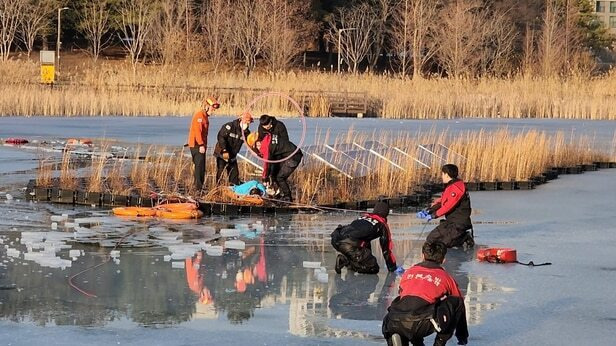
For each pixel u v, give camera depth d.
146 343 11.96
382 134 42.47
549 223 22.66
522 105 66.38
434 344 10.95
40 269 15.91
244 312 13.57
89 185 24.59
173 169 28.11
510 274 16.58
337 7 108.50
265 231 20.34
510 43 103.94
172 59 84.19
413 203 25.61
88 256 17.12
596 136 49.62
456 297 10.91
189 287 14.96
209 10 98.12
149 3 94.81
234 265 16.70
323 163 28.70
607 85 71.56
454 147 34.03
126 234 19.41
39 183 24.92
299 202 23.83
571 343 12.43
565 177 33.50
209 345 11.96
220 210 22.56
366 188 25.98
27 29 93.19
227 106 58.94
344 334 12.58
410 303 10.73
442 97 64.69
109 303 13.83
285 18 96.50
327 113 61.66
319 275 15.72
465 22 98.75
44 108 54.03
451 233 18.70
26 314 13.12
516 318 13.61
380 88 68.25
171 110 57.28
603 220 23.28
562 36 107.88
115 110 56.16
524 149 31.33
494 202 26.45
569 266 17.38
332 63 115.06
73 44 106.31
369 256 16.17
